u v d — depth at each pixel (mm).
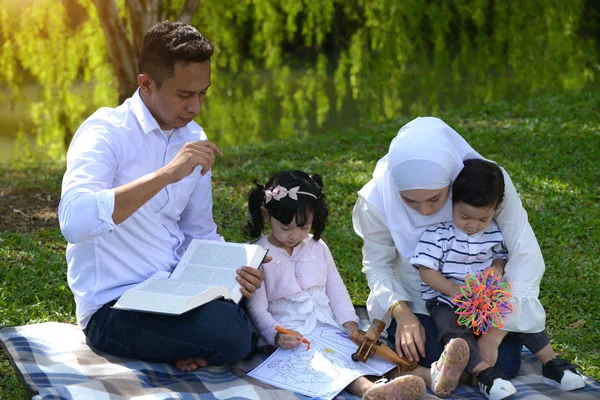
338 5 11992
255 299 3432
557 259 4934
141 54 3299
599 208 5992
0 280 4473
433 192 3162
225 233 5496
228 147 8953
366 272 3607
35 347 3354
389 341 3523
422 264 3283
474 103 11766
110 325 3252
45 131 10258
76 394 2936
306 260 3547
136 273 3365
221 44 10766
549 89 11312
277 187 3363
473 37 11805
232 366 3332
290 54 16547
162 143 3426
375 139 8734
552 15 11180
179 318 3168
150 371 3221
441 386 3043
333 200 6328
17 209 6270
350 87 14352
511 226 3320
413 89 11875
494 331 3248
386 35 11195
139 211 3350
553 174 6883
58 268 4664
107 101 9930
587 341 3850
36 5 9391
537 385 3213
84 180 3113
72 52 9680
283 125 11734
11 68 9938
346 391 3154
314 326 3416
